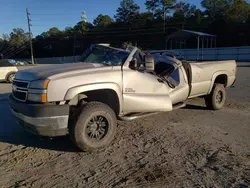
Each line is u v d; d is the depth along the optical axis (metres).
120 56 5.09
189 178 3.54
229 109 7.54
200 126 5.86
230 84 7.94
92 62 5.31
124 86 4.79
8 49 97.75
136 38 83.25
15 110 4.39
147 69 5.03
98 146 4.45
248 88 11.47
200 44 61.50
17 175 3.67
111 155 4.32
